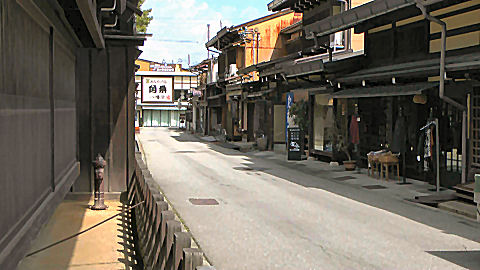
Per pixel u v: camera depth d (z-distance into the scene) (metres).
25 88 4.82
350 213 11.27
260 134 31.89
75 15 7.34
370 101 18.83
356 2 24.44
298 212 11.34
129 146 13.97
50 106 6.57
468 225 10.15
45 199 5.84
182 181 16.39
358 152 19.75
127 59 13.91
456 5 14.50
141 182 10.98
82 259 8.02
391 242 8.76
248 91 34.34
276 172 19.17
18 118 4.45
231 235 9.16
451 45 14.73
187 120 64.88
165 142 37.62
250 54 38.41
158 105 76.00
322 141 23.05
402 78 16.20
